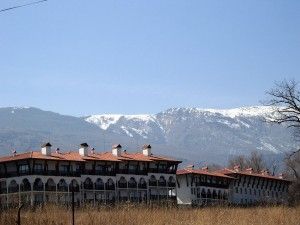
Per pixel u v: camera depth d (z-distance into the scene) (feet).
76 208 135.13
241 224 123.24
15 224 101.14
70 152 454.40
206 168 549.13
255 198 589.32
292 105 287.89
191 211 137.69
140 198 468.34
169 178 492.95
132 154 495.00
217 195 530.27
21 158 405.39
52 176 411.75
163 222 120.37
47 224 104.32
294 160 509.76
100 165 447.42
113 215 117.80
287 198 504.84
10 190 409.90
